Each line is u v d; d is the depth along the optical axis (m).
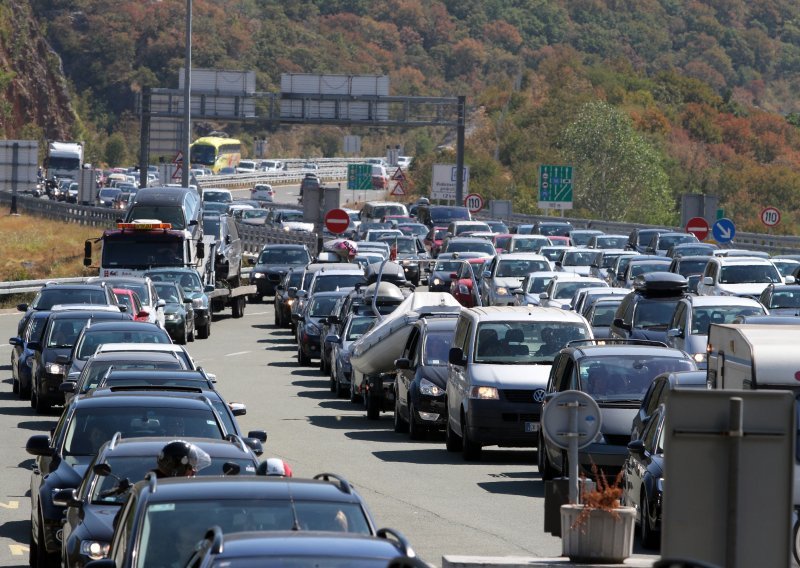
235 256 137.88
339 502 22.95
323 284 108.50
